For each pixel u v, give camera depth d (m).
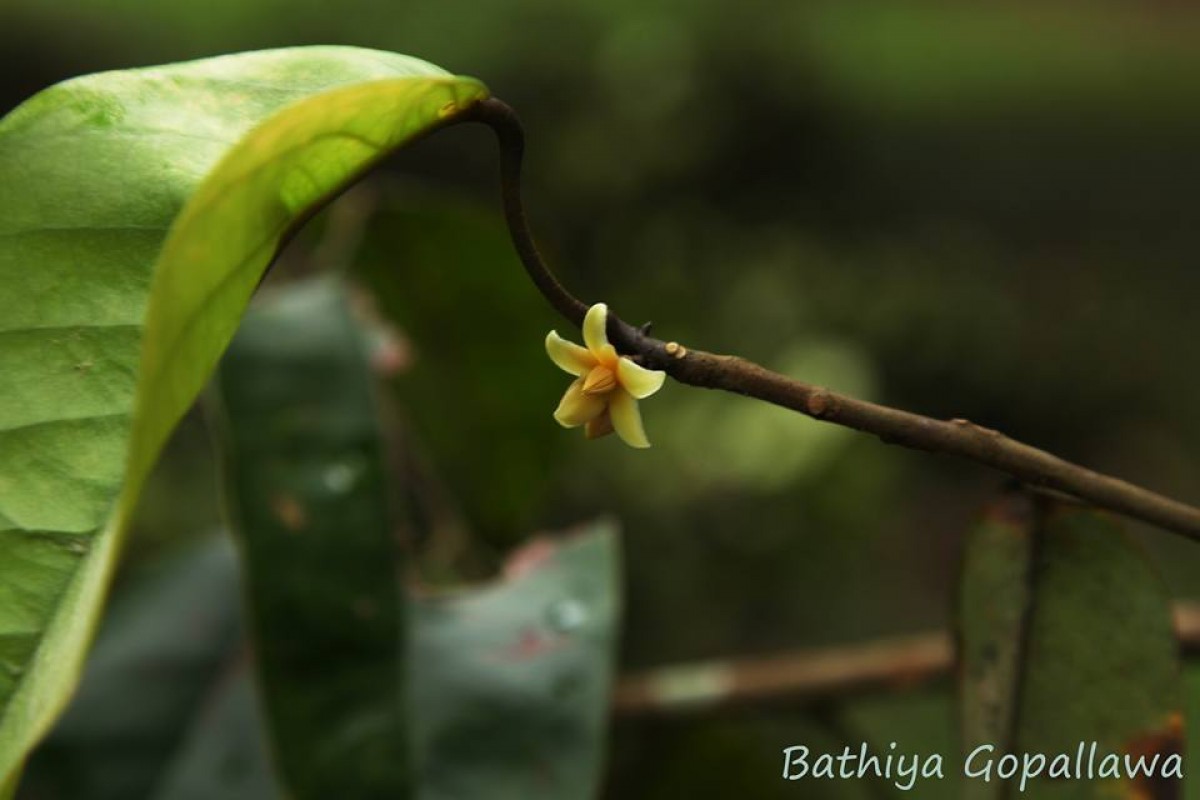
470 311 0.42
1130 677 0.28
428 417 0.42
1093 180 2.72
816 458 1.32
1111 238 2.50
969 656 0.28
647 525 1.31
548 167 1.80
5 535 0.22
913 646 0.40
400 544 0.33
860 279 1.89
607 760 0.42
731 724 0.42
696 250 1.73
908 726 0.97
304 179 0.22
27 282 0.23
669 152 1.80
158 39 2.26
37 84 2.17
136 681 0.36
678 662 1.30
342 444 0.33
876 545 1.52
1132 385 2.02
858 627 1.40
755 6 2.09
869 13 3.59
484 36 1.94
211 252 0.21
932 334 1.90
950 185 2.57
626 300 1.66
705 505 1.32
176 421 0.21
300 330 0.34
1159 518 0.24
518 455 0.43
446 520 0.43
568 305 0.23
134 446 0.20
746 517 1.33
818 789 0.43
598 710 0.32
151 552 0.96
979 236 2.36
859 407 0.24
